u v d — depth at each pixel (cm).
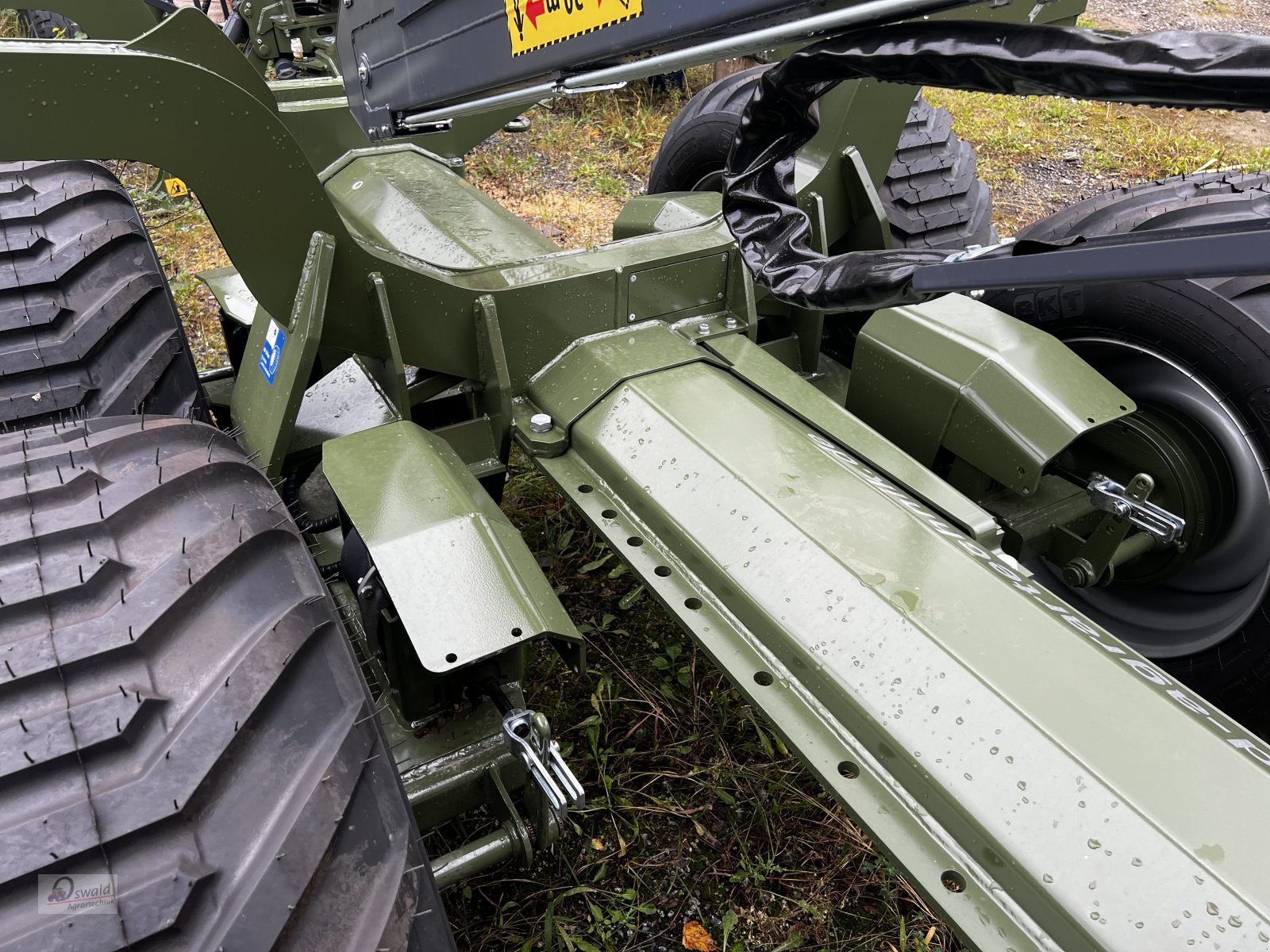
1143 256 92
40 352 182
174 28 169
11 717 101
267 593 124
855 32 109
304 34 528
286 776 108
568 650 162
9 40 149
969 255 114
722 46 125
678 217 271
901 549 157
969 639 140
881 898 192
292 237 183
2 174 202
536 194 554
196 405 202
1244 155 620
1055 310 234
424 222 274
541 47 159
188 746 104
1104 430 232
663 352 219
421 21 198
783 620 154
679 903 191
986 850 121
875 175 257
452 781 160
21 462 126
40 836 94
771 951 183
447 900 190
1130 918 109
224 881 98
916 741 132
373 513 163
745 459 180
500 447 222
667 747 223
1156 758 121
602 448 197
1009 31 96
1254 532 208
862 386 221
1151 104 90
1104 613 246
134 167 591
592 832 204
